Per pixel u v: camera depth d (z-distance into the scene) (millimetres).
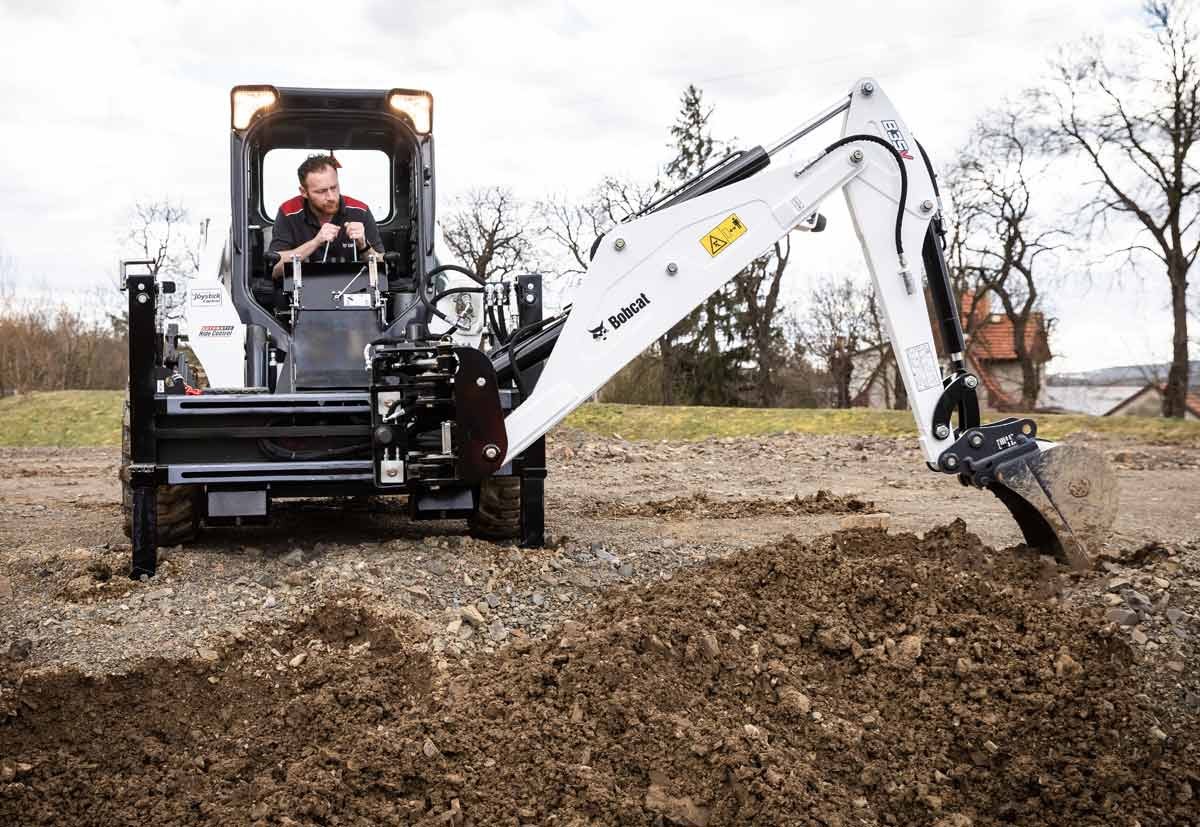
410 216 6863
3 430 19922
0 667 3951
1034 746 3881
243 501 5207
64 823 3357
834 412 18094
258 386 6125
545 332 5176
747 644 4223
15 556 5578
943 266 5078
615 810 3412
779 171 4969
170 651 4133
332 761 3578
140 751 3717
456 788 3467
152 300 5047
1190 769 3803
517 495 5789
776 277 36062
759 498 8609
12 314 30219
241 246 6270
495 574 5027
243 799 3469
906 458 12352
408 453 5043
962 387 5004
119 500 9383
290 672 4141
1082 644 4262
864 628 4422
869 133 5051
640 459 12609
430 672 4098
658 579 5164
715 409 19000
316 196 6379
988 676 4121
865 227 5020
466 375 4797
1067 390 45906
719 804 3506
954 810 3670
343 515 7020
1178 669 4242
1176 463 11516
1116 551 5684
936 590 4625
